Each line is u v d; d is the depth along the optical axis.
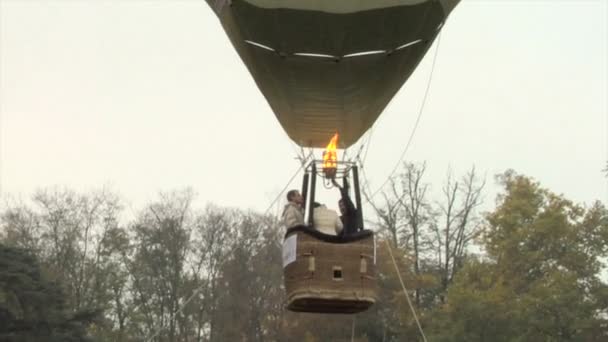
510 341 39.75
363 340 44.84
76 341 33.72
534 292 41.03
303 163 14.98
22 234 48.88
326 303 13.33
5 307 32.12
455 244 47.94
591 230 44.44
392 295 45.50
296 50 13.19
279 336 47.00
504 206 45.69
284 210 13.65
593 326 40.28
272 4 12.53
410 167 48.44
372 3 12.51
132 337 47.81
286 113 14.55
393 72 13.77
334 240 13.18
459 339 40.09
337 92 13.91
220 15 13.41
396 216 48.22
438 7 12.81
